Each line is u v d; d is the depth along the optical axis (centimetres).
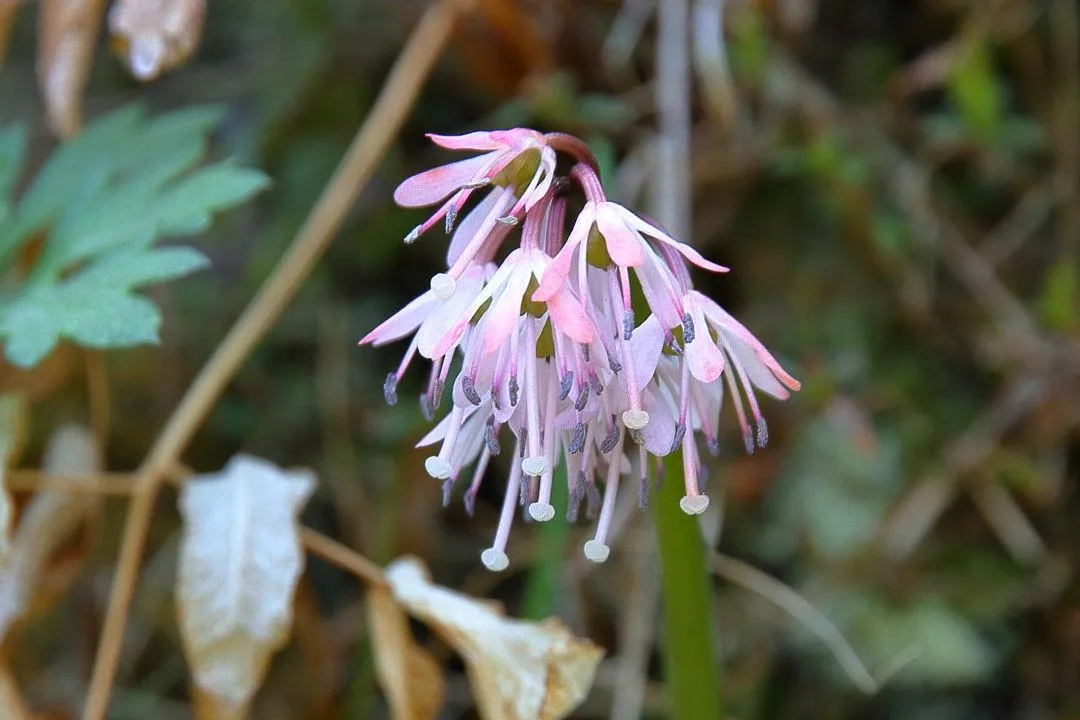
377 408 46
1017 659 43
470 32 41
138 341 35
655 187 42
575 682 35
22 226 38
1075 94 44
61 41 39
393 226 47
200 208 37
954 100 43
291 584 36
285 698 43
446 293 30
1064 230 44
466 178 31
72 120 39
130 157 38
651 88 44
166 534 45
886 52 44
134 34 38
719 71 41
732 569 39
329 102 47
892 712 42
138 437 46
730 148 44
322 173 47
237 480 37
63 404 45
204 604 36
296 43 47
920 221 43
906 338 44
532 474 30
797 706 43
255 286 46
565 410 31
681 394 31
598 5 44
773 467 43
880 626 42
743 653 43
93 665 44
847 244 44
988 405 43
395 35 46
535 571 40
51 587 38
